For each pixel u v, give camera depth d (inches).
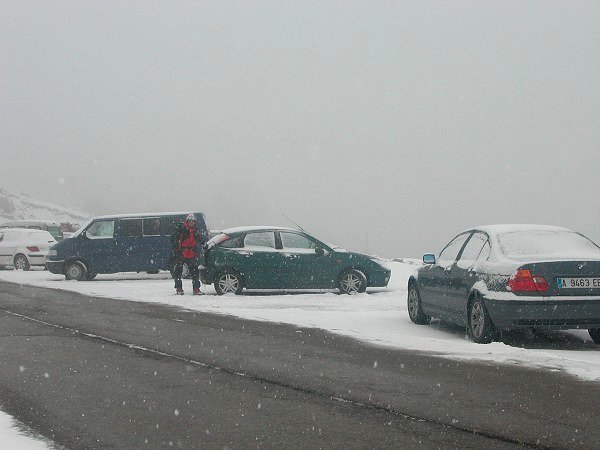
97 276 1051.3
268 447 203.6
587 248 402.9
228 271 688.4
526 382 287.1
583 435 214.1
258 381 289.4
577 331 459.8
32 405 251.0
